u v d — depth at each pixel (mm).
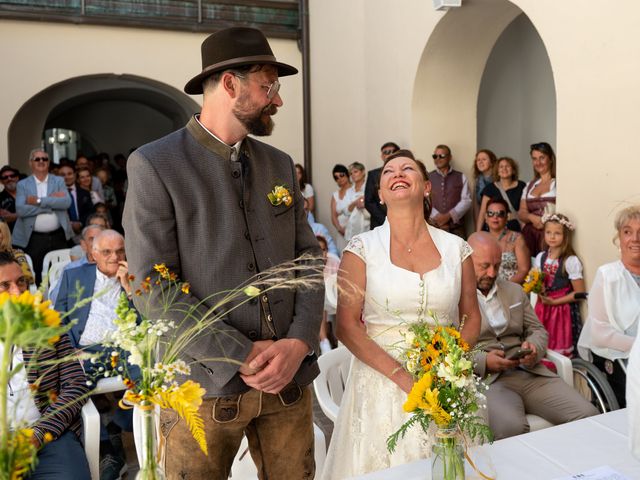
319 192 8305
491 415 2820
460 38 5898
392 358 2137
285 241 1933
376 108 6914
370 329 2244
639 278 3139
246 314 1797
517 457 1774
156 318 1663
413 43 6121
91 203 7773
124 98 13188
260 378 1706
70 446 2502
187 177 1781
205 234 1781
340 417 2256
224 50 1783
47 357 2545
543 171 5031
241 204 1847
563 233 4102
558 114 4316
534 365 3080
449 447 1531
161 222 1737
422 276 2182
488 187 5703
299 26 8297
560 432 1935
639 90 3684
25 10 7348
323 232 6676
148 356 1224
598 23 3951
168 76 8023
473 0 5406
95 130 14305
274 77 1844
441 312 2189
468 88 6234
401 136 6441
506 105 7234
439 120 6246
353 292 2189
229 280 1791
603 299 3170
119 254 3393
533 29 6812
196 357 1698
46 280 1027
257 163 1939
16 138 8633
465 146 6320
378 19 6762
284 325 1862
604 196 3951
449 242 2262
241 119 1813
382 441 2139
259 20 8172
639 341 1604
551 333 4074
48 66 7566
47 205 6758
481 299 3104
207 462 1782
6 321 943
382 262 2205
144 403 1223
